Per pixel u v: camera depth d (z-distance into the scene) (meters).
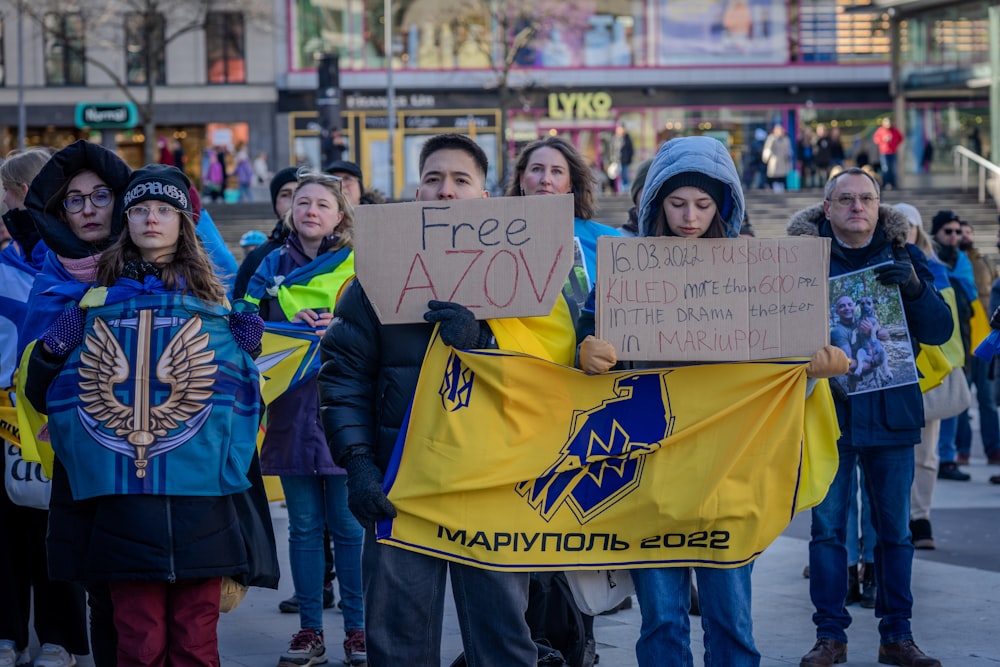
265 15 43.97
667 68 45.25
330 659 5.93
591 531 4.14
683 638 4.21
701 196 4.22
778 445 4.22
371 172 45.25
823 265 4.23
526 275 4.02
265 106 45.66
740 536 4.20
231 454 4.27
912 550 5.67
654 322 4.19
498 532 4.06
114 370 4.22
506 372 4.02
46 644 5.55
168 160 40.91
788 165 38.22
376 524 4.02
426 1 45.09
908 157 35.84
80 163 4.83
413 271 4.04
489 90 45.16
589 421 4.14
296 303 6.25
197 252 4.39
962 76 33.78
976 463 12.23
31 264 5.47
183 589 4.29
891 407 5.54
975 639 6.04
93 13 43.16
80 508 4.29
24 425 4.70
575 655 4.82
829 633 5.64
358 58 45.47
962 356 7.76
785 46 45.19
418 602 4.07
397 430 4.07
